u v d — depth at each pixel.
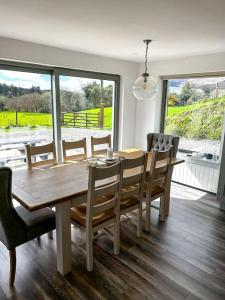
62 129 3.94
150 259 2.23
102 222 2.10
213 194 3.85
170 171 2.95
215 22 2.21
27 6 1.90
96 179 1.88
